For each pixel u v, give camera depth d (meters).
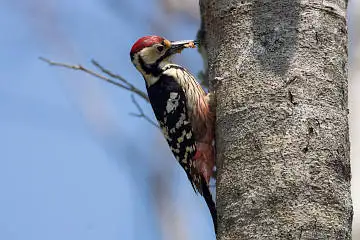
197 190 12.30
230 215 9.05
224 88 9.74
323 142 8.98
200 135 12.05
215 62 10.06
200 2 11.95
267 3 9.62
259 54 9.47
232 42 9.80
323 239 8.55
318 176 8.80
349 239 8.84
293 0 9.55
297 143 8.92
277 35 9.45
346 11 9.95
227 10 9.97
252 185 8.95
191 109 12.17
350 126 12.88
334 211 8.73
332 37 9.52
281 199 8.71
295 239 8.53
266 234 8.66
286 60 9.30
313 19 9.49
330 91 9.26
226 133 9.48
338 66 9.45
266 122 9.12
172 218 13.12
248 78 9.45
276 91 9.20
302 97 9.12
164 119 12.55
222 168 9.41
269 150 8.97
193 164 12.14
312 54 9.35
